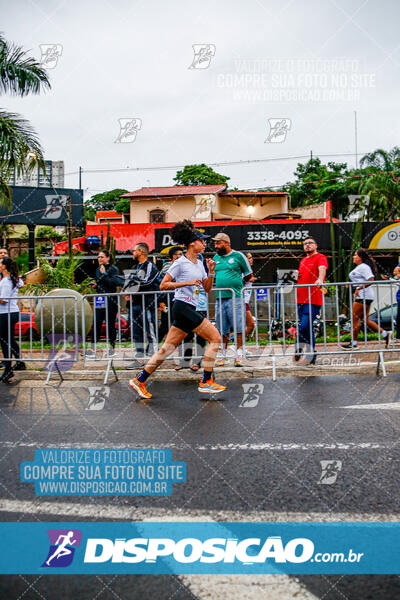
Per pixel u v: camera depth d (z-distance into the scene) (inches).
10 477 121.6
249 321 291.0
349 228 769.6
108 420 176.2
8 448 144.8
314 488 110.8
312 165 1566.2
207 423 168.6
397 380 233.0
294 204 1496.1
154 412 187.3
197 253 217.6
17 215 1072.2
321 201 1285.7
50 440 152.0
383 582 77.2
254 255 776.3
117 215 1378.0
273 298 374.6
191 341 269.6
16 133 462.3
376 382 230.1
